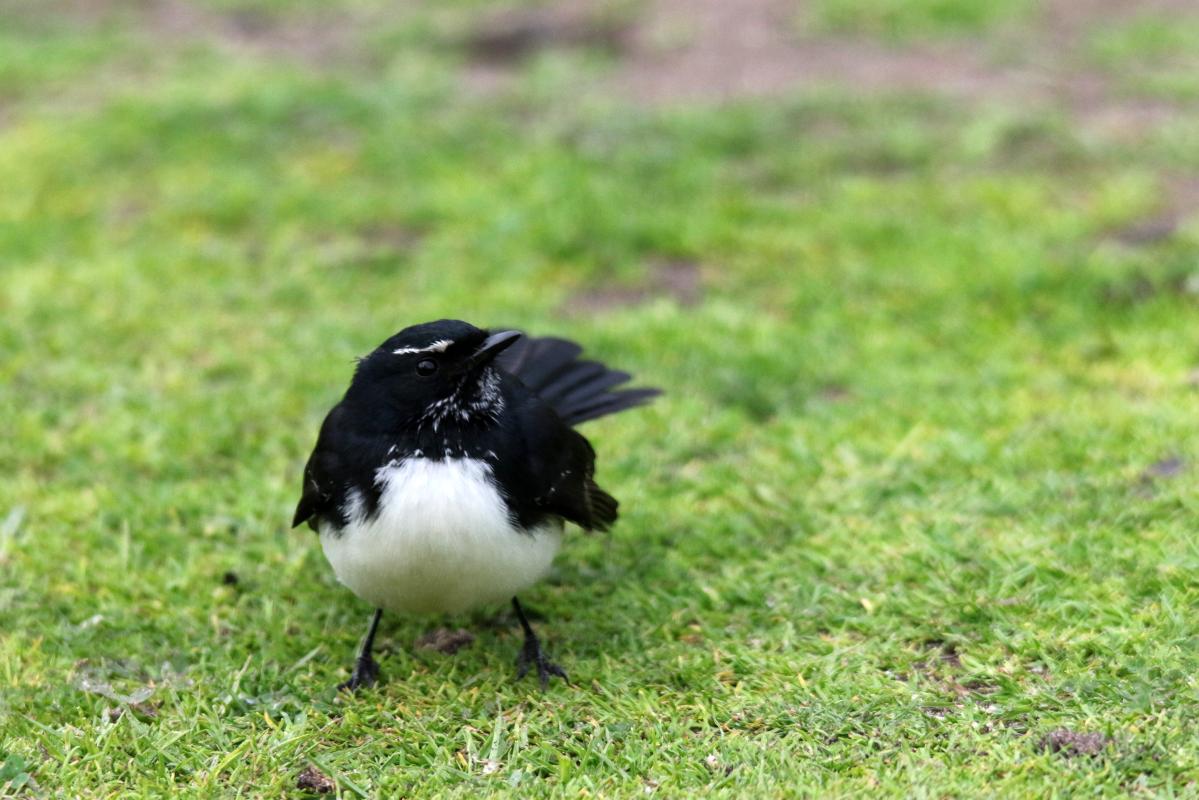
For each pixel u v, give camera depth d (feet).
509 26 71.61
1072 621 26.89
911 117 58.70
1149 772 22.58
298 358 40.78
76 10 77.97
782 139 57.21
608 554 31.40
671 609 29.14
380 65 67.77
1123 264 43.47
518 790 23.17
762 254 47.50
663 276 47.14
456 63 68.44
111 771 24.00
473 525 24.71
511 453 25.17
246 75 64.34
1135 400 36.52
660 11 73.05
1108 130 56.13
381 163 55.42
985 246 46.21
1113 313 41.52
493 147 56.75
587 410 30.63
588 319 43.55
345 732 25.31
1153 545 28.99
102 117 59.21
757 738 24.45
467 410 24.85
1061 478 32.27
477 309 43.96
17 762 23.86
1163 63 63.67
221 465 35.58
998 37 68.08
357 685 27.09
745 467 34.63
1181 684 24.59
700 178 52.90
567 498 25.99
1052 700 24.62
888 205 50.62
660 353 40.96
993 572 28.60
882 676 25.95
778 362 39.88
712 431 36.40
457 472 24.73
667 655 27.37
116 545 31.86
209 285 45.83
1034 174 52.85
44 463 35.68
